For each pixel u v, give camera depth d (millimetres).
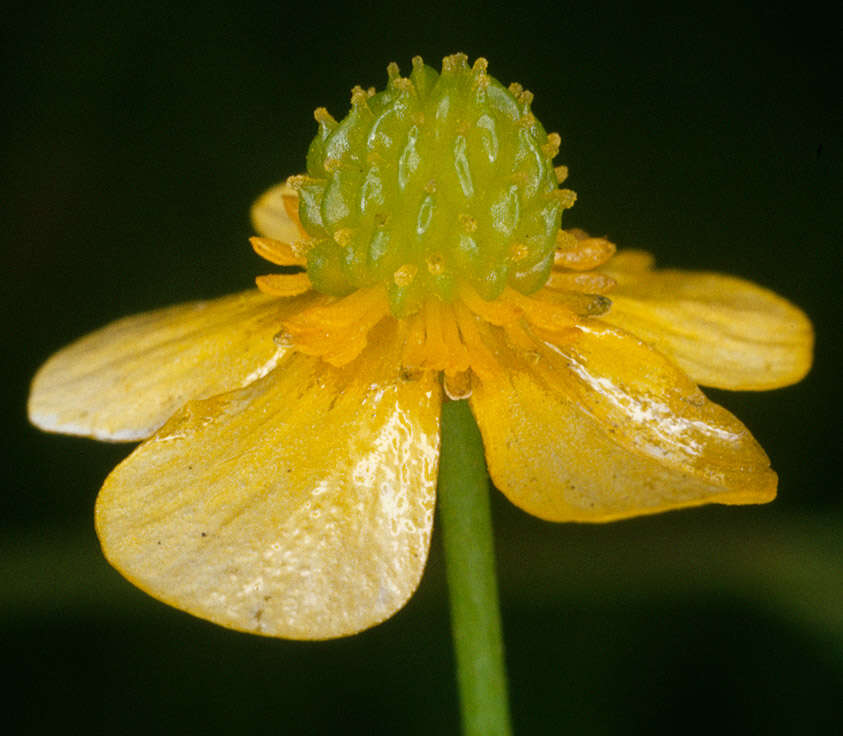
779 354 69
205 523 64
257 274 88
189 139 88
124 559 64
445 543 67
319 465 65
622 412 66
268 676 81
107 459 85
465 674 67
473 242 65
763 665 82
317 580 63
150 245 88
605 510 62
